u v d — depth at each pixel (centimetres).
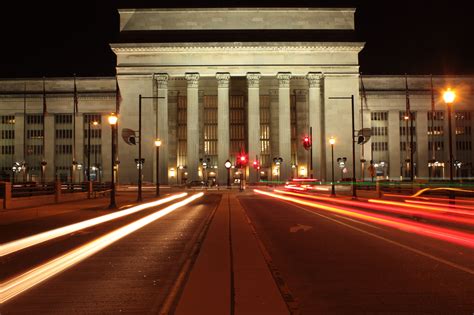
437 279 1053
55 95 11181
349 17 10500
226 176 10125
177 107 11112
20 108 11250
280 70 10194
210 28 10481
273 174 10888
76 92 10506
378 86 11219
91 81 11288
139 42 10188
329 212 3070
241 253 1357
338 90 10200
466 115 11369
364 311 812
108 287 1012
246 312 774
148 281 1069
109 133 11081
